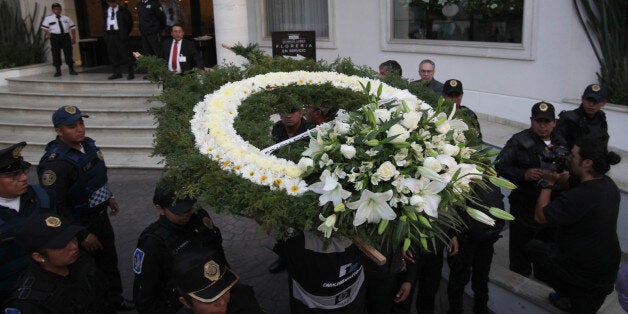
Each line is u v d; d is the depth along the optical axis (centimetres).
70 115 404
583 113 491
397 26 925
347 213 227
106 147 877
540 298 419
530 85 746
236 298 264
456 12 843
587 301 364
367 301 377
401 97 294
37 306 278
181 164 256
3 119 998
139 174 813
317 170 244
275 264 525
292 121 446
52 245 277
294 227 243
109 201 456
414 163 236
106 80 1086
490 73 797
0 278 333
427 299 427
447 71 858
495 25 794
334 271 295
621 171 546
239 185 242
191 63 905
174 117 301
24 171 348
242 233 608
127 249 578
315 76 356
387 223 221
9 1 1235
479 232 378
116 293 456
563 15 688
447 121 254
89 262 315
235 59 928
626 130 619
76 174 413
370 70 394
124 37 1070
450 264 415
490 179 244
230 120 296
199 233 331
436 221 250
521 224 447
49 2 1235
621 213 500
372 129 243
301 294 316
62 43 1136
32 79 1108
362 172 230
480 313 435
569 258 354
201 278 238
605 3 658
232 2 912
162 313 317
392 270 358
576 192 339
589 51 689
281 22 1116
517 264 461
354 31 976
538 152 432
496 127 770
